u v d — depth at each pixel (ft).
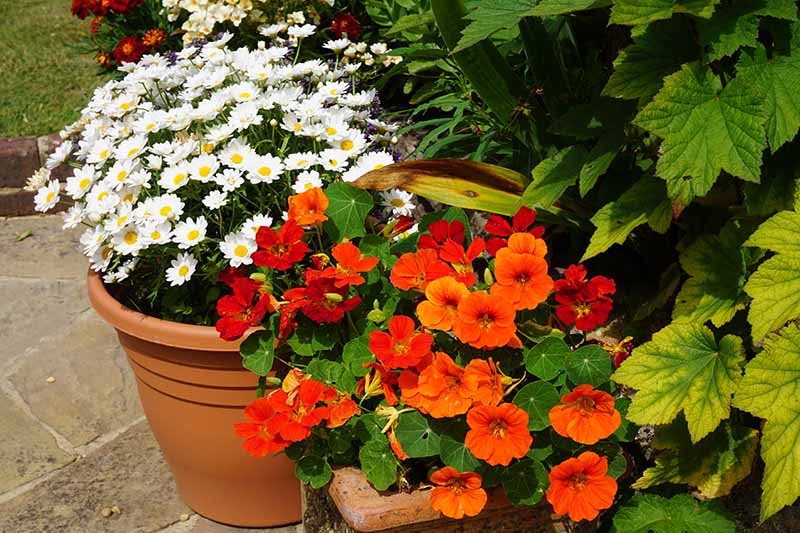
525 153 8.20
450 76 9.70
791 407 5.11
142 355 7.00
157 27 14.92
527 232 6.09
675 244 7.11
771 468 5.07
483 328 5.59
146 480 8.59
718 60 5.65
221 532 7.88
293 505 7.74
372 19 11.39
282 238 6.05
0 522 8.11
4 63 17.06
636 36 5.66
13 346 10.57
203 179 6.71
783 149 5.84
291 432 5.56
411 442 5.67
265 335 6.23
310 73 8.01
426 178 6.81
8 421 9.37
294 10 11.68
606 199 7.05
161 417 7.36
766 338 5.79
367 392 5.90
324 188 7.23
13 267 12.28
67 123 14.79
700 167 5.14
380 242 6.45
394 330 5.69
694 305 6.05
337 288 6.05
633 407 5.67
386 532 5.76
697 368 5.76
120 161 7.14
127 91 7.73
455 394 5.58
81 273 12.16
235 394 6.89
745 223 6.04
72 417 9.45
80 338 10.70
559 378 5.87
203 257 7.21
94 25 15.33
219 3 11.29
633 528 6.15
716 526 6.02
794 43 5.50
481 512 5.83
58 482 8.58
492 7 6.23
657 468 6.20
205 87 7.65
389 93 11.52
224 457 7.32
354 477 5.92
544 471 5.70
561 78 7.29
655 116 5.22
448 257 6.00
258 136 7.41
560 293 5.77
